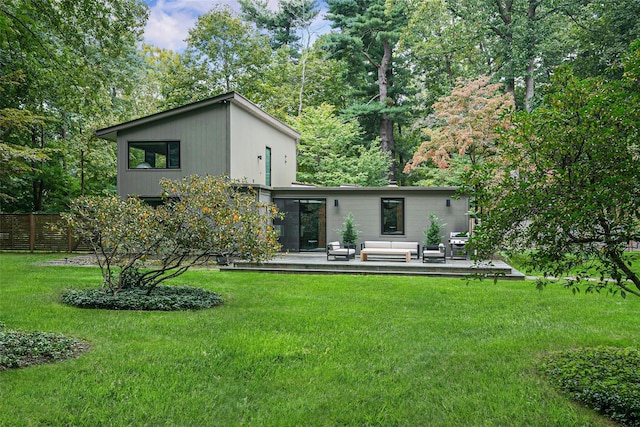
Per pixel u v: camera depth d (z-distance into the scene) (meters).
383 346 5.97
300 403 4.25
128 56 26.44
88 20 12.75
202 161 16.62
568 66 4.49
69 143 23.20
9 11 10.68
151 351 5.67
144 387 4.54
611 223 3.96
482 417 4.00
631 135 3.95
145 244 8.65
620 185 3.75
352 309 8.21
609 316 7.74
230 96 16.11
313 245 18.83
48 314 7.62
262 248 8.59
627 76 4.18
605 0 22.45
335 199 18.52
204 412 4.06
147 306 8.17
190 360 5.36
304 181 28.47
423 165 30.00
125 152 17.08
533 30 24.55
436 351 5.79
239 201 8.93
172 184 9.04
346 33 32.62
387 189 18.00
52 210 24.14
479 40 28.38
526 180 4.39
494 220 4.41
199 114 16.62
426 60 33.09
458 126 23.56
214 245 8.53
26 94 15.45
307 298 9.25
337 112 35.47
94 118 23.05
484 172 4.61
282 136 22.88
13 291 9.73
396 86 33.97
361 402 4.30
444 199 17.83
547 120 4.35
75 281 11.06
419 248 17.25
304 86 35.59
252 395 4.45
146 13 13.46
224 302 8.87
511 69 25.45
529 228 4.33
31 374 4.82
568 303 8.83
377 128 34.94
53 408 4.08
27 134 22.23
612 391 4.25
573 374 4.81
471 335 6.56
